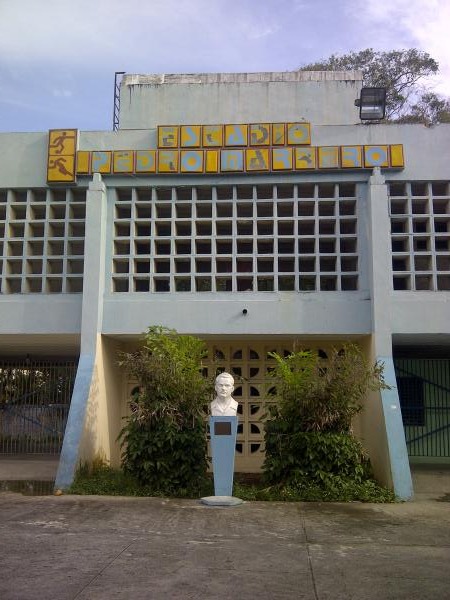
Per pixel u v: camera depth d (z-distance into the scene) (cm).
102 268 1062
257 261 1084
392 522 738
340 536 664
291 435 910
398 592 484
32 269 1121
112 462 1105
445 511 808
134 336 1084
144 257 1077
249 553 590
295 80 1346
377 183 1040
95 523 711
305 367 941
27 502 836
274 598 466
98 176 1080
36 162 1109
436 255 1040
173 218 1085
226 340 1151
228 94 1298
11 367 1379
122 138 1107
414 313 1014
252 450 1161
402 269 1082
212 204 1084
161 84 1312
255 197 1080
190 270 1077
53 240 1096
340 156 1055
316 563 560
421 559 577
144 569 534
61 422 1342
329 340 1132
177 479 898
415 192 1086
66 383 1355
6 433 1355
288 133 1073
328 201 1070
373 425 992
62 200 1118
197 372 955
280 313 1034
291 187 1090
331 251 1095
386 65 2673
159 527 695
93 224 1062
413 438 1304
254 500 867
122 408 1170
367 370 903
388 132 1074
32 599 455
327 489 873
